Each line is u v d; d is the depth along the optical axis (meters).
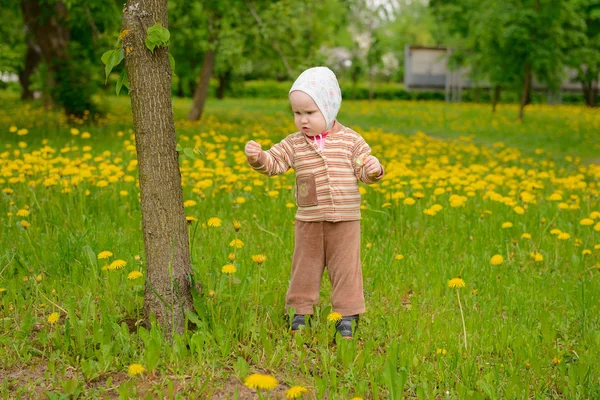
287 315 3.38
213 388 2.62
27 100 25.22
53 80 15.10
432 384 2.76
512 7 20.09
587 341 3.34
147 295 3.03
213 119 17.59
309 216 3.17
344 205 3.15
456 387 2.68
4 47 15.12
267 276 3.96
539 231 5.48
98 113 15.32
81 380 2.67
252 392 2.63
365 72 40.25
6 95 29.94
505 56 21.41
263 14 13.74
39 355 2.92
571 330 3.44
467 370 2.84
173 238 3.01
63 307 3.41
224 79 36.25
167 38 2.87
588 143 15.40
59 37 15.17
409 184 7.01
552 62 20.92
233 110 24.19
